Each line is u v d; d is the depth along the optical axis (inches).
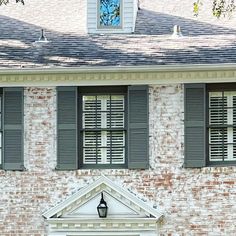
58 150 1068.5
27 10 1239.5
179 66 1048.2
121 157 1078.4
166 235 1050.1
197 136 1059.3
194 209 1051.3
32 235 1059.3
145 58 1082.7
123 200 1053.2
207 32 1159.6
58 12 1232.8
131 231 1050.1
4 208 1066.1
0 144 1084.5
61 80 1073.5
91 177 1064.8
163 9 1232.8
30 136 1075.9
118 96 1083.3
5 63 1077.8
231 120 1071.6
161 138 1064.8
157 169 1060.5
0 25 1195.9
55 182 1066.1
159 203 1055.6
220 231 1046.4
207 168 1055.0
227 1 1189.7
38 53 1110.4
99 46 1127.0
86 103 1084.5
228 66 1045.8
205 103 1064.8
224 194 1050.7
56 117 1074.1
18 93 1076.5
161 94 1069.1
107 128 1078.4
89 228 1053.2
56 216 1055.6
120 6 1173.7
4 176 1071.0
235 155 1067.3
